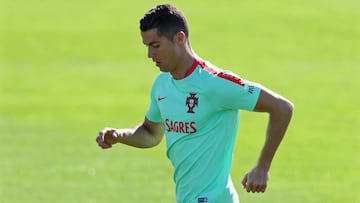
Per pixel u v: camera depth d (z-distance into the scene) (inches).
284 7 4594.0
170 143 927.7
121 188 1750.7
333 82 3147.1
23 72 3393.2
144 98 2908.5
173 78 912.9
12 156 2065.7
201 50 3828.7
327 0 4729.3
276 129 890.1
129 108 2753.4
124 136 976.9
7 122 2518.5
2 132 2368.4
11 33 4114.2
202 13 4493.1
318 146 2182.6
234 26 4254.4
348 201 1659.7
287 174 1886.1
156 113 976.9
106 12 4522.6
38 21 4343.0
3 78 3267.7
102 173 1882.4
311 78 3230.8
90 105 2800.2
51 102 2844.5
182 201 930.1
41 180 1827.0
